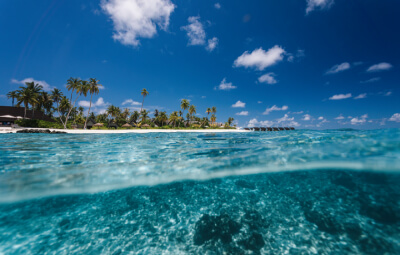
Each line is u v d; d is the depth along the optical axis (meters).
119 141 12.48
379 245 2.87
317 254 2.82
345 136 7.30
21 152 7.59
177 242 3.17
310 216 3.71
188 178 5.76
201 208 4.21
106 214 4.02
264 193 4.76
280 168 6.04
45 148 8.78
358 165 5.50
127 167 5.36
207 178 5.89
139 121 59.03
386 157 4.98
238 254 2.87
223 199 4.57
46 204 4.41
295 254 2.84
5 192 4.14
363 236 3.07
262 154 6.25
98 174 4.97
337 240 3.05
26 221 3.68
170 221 3.77
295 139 8.83
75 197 4.80
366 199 4.07
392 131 7.31
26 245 3.03
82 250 2.97
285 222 3.59
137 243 3.15
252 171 6.05
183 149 8.39
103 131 29.25
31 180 4.41
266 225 3.53
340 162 5.68
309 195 4.49
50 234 3.33
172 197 4.80
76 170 5.04
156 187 5.47
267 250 2.93
